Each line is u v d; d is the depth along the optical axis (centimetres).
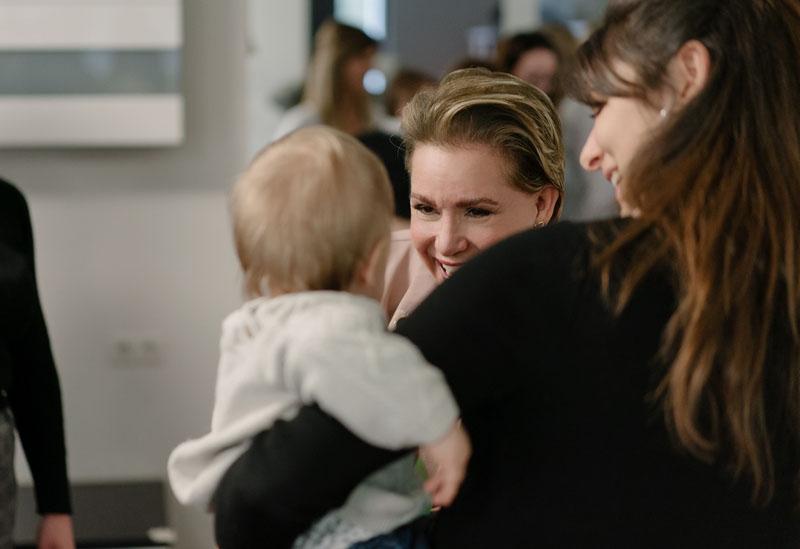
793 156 148
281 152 161
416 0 1032
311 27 992
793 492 150
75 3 421
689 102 149
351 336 148
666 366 144
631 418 145
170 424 447
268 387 155
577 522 146
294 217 157
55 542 316
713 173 147
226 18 439
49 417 314
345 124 583
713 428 145
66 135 427
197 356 446
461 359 146
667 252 146
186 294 444
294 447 146
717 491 147
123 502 421
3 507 290
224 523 153
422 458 189
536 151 206
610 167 163
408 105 214
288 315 157
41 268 438
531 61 589
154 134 430
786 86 149
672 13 152
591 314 145
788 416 148
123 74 426
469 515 151
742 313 144
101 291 441
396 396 143
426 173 207
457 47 1031
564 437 146
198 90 440
